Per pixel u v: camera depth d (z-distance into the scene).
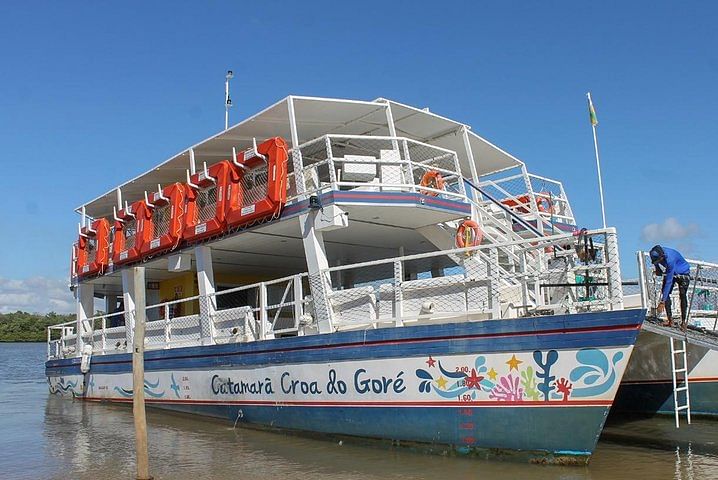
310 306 14.45
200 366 16.56
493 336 10.92
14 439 15.57
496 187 18.62
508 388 10.74
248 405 14.95
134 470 11.96
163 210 19.17
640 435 14.00
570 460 10.40
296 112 15.51
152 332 19.36
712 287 15.41
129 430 16.22
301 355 13.61
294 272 22.94
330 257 20.31
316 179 14.55
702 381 15.26
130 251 20.30
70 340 25.77
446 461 11.13
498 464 10.78
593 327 10.07
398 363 11.94
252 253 18.95
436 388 11.46
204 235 16.94
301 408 13.60
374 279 23.23
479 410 11.01
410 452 11.88
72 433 16.19
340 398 12.80
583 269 10.84
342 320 13.41
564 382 10.27
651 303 12.55
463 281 11.91
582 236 10.83
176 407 17.50
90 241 24.11
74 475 11.70
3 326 112.44
